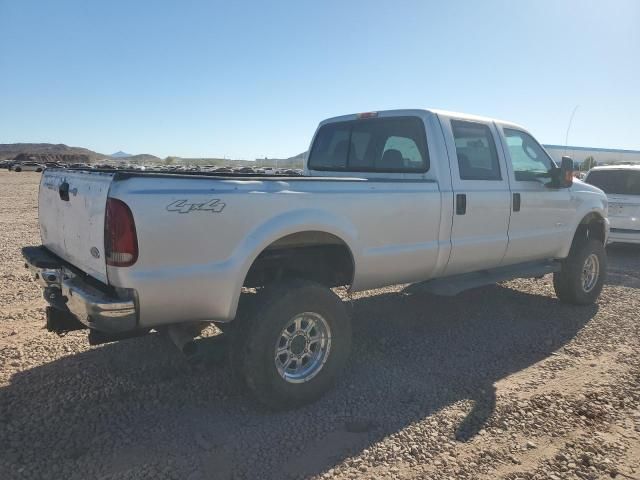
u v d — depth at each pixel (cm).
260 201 352
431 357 479
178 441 331
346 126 574
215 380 419
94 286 342
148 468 302
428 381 427
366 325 564
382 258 430
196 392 398
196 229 326
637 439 343
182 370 434
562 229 609
